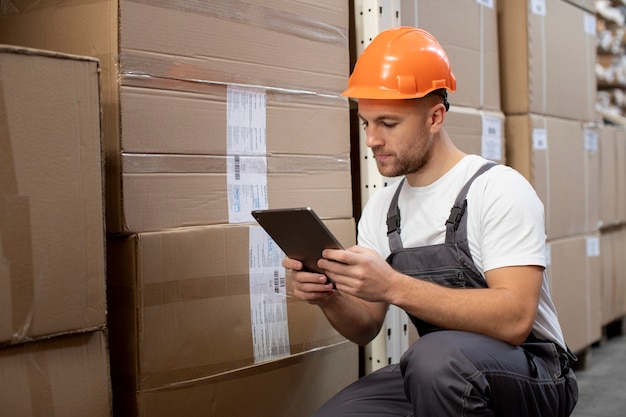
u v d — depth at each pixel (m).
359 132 2.01
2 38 1.52
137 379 1.35
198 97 1.45
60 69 1.18
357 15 1.97
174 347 1.40
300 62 1.68
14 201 1.12
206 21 1.46
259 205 1.58
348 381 1.83
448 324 1.34
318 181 1.72
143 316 1.35
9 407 1.13
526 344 1.42
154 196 1.37
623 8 3.92
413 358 1.31
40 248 1.15
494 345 1.33
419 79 1.41
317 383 1.73
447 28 2.18
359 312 1.58
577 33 2.89
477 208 1.41
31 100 1.14
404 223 1.53
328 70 1.76
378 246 1.61
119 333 1.37
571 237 2.83
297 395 1.68
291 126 1.65
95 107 1.23
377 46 1.46
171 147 1.40
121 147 1.32
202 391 1.46
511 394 1.33
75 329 1.20
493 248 1.37
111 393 1.26
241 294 1.53
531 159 2.55
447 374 1.26
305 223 1.29
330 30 1.76
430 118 1.45
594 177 3.02
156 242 1.37
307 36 1.70
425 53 1.44
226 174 1.50
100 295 1.24
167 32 1.39
